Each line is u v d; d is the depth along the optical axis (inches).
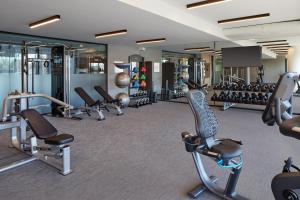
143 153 141.6
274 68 665.6
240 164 83.5
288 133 45.3
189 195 92.9
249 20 241.8
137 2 160.2
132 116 262.2
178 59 498.0
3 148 148.9
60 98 259.3
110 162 127.6
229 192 88.3
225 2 186.1
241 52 320.8
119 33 248.7
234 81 362.0
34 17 183.6
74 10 165.2
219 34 284.2
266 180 105.8
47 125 128.6
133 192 96.1
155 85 447.8
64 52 254.7
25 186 100.7
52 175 111.6
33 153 132.7
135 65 394.0
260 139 171.5
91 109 258.1
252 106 331.6
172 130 197.8
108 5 154.5
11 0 142.3
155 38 299.1
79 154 139.7
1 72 242.4
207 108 86.1
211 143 84.7
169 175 111.7
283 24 251.0
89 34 261.7
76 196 92.9
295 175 48.0
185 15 215.9
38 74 271.4
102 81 350.3
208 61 508.4
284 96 64.9
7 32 243.3
